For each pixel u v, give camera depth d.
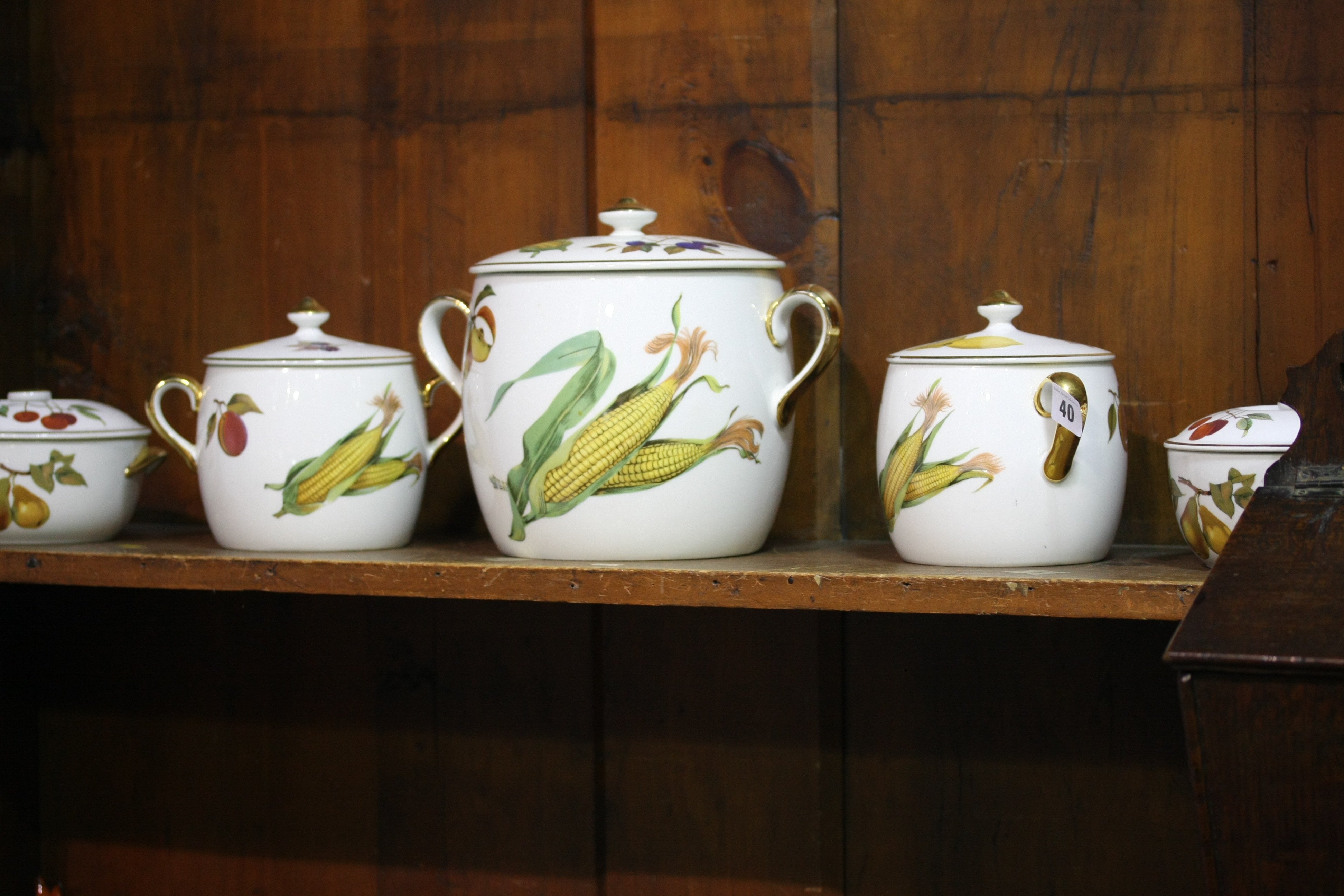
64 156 1.06
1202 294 0.86
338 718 1.02
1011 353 0.73
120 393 1.06
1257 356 0.85
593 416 0.76
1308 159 0.83
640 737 0.97
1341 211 0.83
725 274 0.78
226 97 1.03
